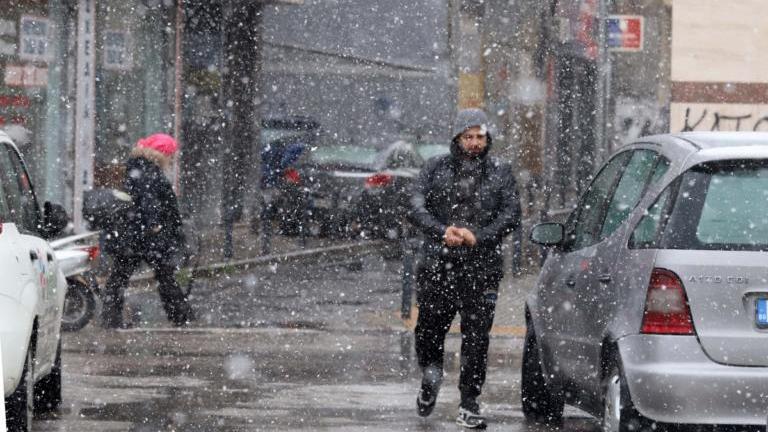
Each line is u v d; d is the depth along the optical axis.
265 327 31.77
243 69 64.69
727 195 15.38
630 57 62.56
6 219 17.48
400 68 84.06
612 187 17.77
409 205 19.38
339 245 54.44
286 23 84.56
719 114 49.09
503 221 19.27
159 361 25.95
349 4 84.81
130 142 50.47
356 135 85.44
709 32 48.97
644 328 15.13
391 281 43.41
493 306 19.30
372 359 26.55
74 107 45.72
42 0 44.62
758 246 15.12
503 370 25.20
